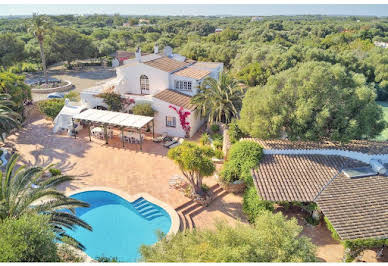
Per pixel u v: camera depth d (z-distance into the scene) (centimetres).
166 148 2952
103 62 8462
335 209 1692
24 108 3738
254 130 2247
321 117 2056
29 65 7156
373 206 1702
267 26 13438
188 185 2272
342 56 6166
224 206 2098
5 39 6272
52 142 3047
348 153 2150
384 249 1730
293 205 2086
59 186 2244
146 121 2889
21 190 1522
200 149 2069
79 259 1327
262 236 1114
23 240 1046
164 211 2002
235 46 7900
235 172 2181
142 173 2467
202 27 14075
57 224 1454
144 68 3538
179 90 3550
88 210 2064
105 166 2575
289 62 5516
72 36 7381
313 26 13688
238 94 3194
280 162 2100
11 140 3075
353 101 2147
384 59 6181
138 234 1841
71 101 4153
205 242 1131
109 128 3231
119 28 16150
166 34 12019
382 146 2273
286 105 2197
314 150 2191
